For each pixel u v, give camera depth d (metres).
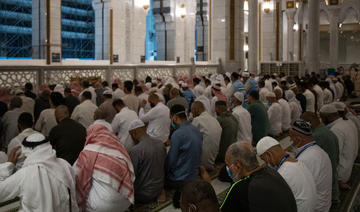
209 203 1.88
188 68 17.81
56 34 13.30
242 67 19.38
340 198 5.09
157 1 19.89
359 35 40.84
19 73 10.78
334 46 29.80
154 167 4.62
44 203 3.07
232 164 2.62
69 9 25.75
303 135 3.88
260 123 7.43
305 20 37.00
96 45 16.17
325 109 5.41
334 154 4.60
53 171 3.19
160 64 17.09
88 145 3.79
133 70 14.97
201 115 5.95
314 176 3.83
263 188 2.42
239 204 2.45
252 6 18.16
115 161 3.70
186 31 20.47
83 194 3.66
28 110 7.37
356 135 5.48
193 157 4.93
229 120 6.37
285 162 3.07
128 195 3.73
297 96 9.84
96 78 13.02
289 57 29.52
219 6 18.58
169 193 5.14
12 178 3.06
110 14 15.44
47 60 12.59
